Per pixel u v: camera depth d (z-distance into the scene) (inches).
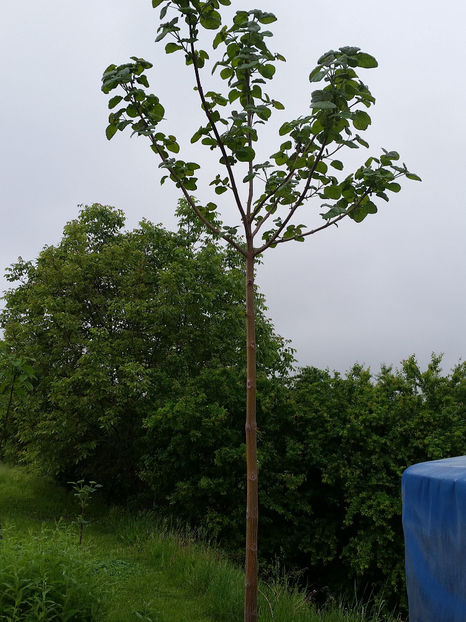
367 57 132.6
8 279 567.2
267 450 399.9
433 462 122.1
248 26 139.9
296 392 435.5
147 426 409.7
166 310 480.1
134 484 494.3
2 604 152.6
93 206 586.6
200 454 410.0
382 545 354.0
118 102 155.6
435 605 96.0
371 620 269.3
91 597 168.6
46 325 505.0
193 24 141.6
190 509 389.1
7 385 248.8
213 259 527.5
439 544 95.4
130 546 322.3
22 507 457.1
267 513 403.5
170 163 157.4
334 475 382.0
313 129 138.9
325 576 398.3
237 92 159.8
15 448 558.3
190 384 454.6
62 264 524.4
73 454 488.4
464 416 404.8
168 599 226.2
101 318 531.8
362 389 424.8
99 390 455.8
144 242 561.3
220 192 171.8
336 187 152.4
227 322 525.3
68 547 183.5
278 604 219.8
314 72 134.3
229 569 271.4
